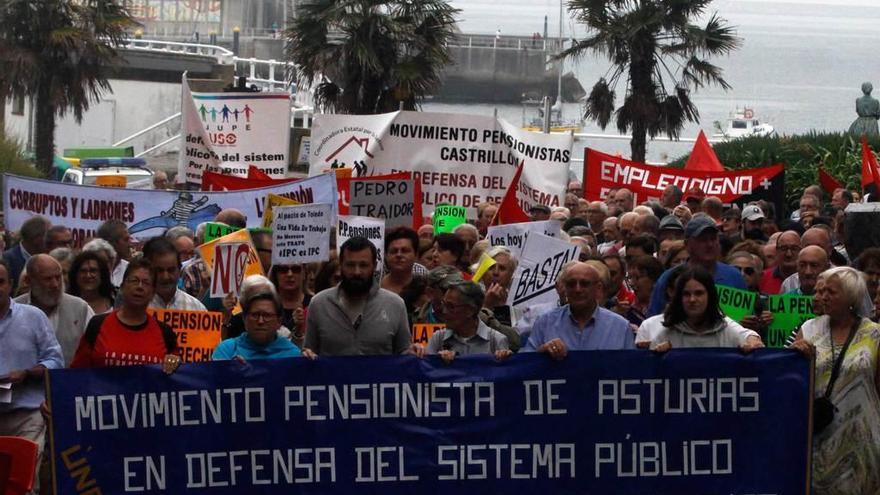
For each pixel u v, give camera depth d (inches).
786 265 604.1
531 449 421.1
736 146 1269.7
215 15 3722.9
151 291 452.1
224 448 416.5
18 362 454.9
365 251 449.4
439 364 419.5
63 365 461.7
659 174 917.2
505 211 752.3
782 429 422.9
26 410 456.4
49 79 1688.0
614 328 450.6
